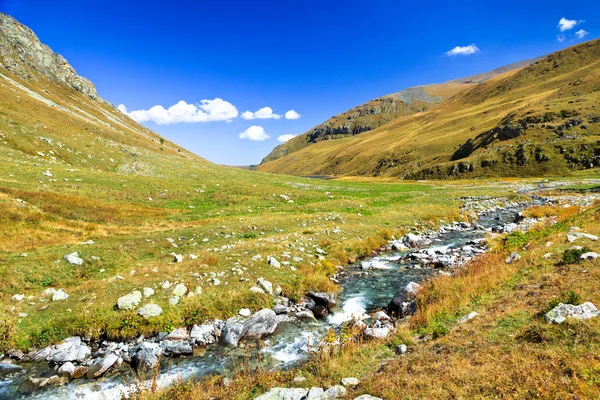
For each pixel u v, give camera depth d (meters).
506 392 6.46
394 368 8.73
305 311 16.19
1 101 61.97
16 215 23.23
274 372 10.24
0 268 16.36
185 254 22.30
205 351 12.90
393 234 31.72
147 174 57.03
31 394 10.45
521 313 10.12
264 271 19.55
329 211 41.47
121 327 13.83
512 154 135.62
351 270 22.88
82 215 28.27
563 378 6.45
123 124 122.88
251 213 38.41
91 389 10.68
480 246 26.58
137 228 27.84
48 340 13.02
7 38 106.75
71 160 53.78
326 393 7.90
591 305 8.99
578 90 177.25
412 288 15.97
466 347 8.89
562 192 60.16
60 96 105.75
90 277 18.11
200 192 45.31
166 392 9.64
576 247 14.82
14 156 45.03
